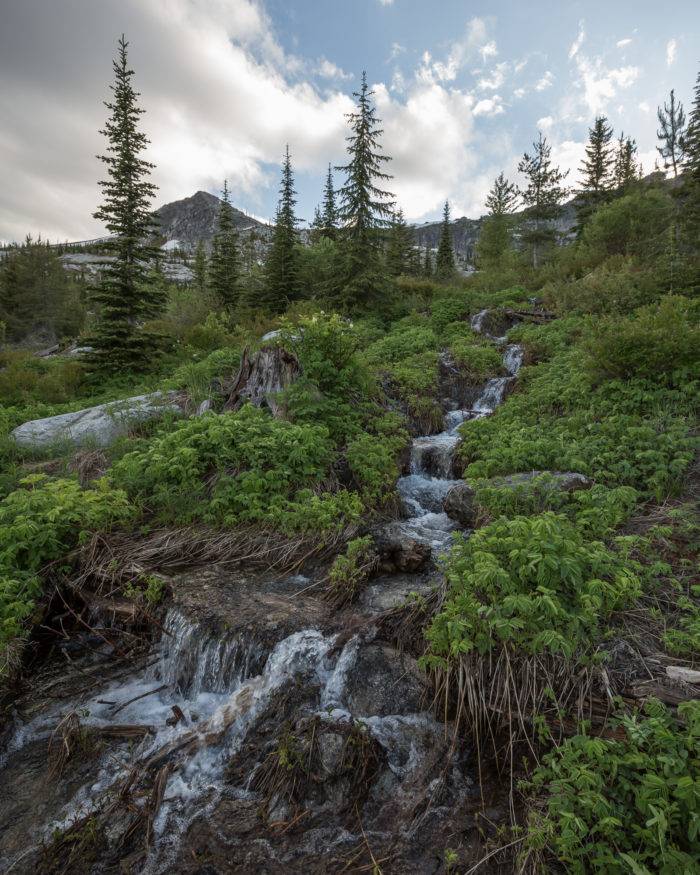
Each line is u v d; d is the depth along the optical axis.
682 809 2.44
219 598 4.97
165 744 3.74
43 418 10.60
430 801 3.13
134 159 16.06
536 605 3.55
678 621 3.96
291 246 24.67
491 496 6.42
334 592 5.19
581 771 2.66
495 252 39.84
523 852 2.65
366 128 21.27
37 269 48.59
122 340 15.34
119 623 5.03
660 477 6.06
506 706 3.45
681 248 16.70
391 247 41.59
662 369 8.34
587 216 36.84
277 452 7.12
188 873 2.79
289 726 3.68
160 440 7.48
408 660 4.15
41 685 4.42
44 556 5.34
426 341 16.08
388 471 8.05
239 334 17.36
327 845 2.91
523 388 11.90
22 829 3.12
